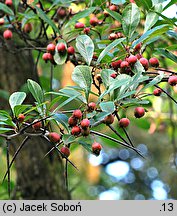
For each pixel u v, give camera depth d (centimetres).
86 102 77
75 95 76
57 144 77
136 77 76
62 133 79
